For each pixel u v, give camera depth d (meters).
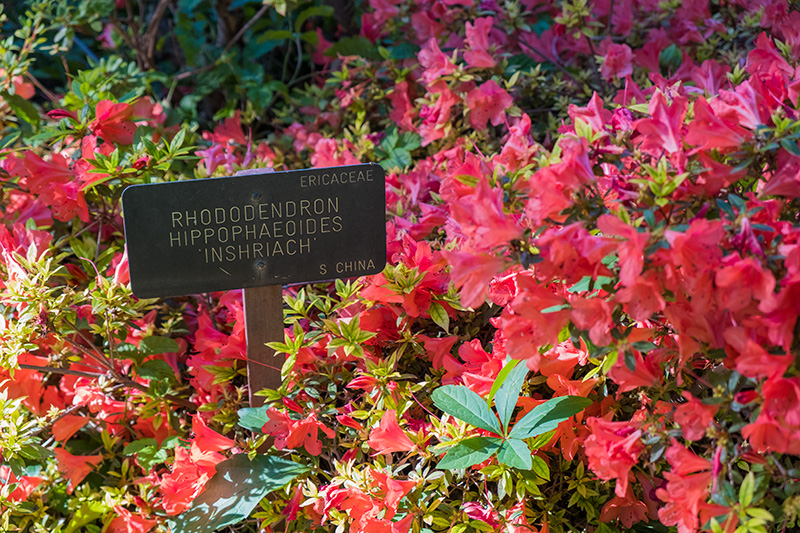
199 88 2.90
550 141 2.21
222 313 1.96
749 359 0.96
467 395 1.36
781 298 0.97
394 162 2.30
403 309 1.54
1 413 1.48
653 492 1.40
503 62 2.09
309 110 2.66
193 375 1.87
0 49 2.16
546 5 2.63
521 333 1.09
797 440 1.02
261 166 2.12
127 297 1.57
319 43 2.89
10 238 1.70
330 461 1.55
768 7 1.97
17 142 2.30
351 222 1.51
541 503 1.42
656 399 1.27
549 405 1.31
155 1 3.83
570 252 1.05
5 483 1.63
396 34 2.69
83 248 1.81
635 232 0.98
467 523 1.36
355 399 1.64
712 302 1.06
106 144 1.81
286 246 1.50
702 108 1.07
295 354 1.45
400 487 1.30
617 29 2.51
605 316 1.06
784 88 1.22
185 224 1.44
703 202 1.12
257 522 1.63
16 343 1.46
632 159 1.23
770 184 1.08
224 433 1.67
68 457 1.71
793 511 1.07
